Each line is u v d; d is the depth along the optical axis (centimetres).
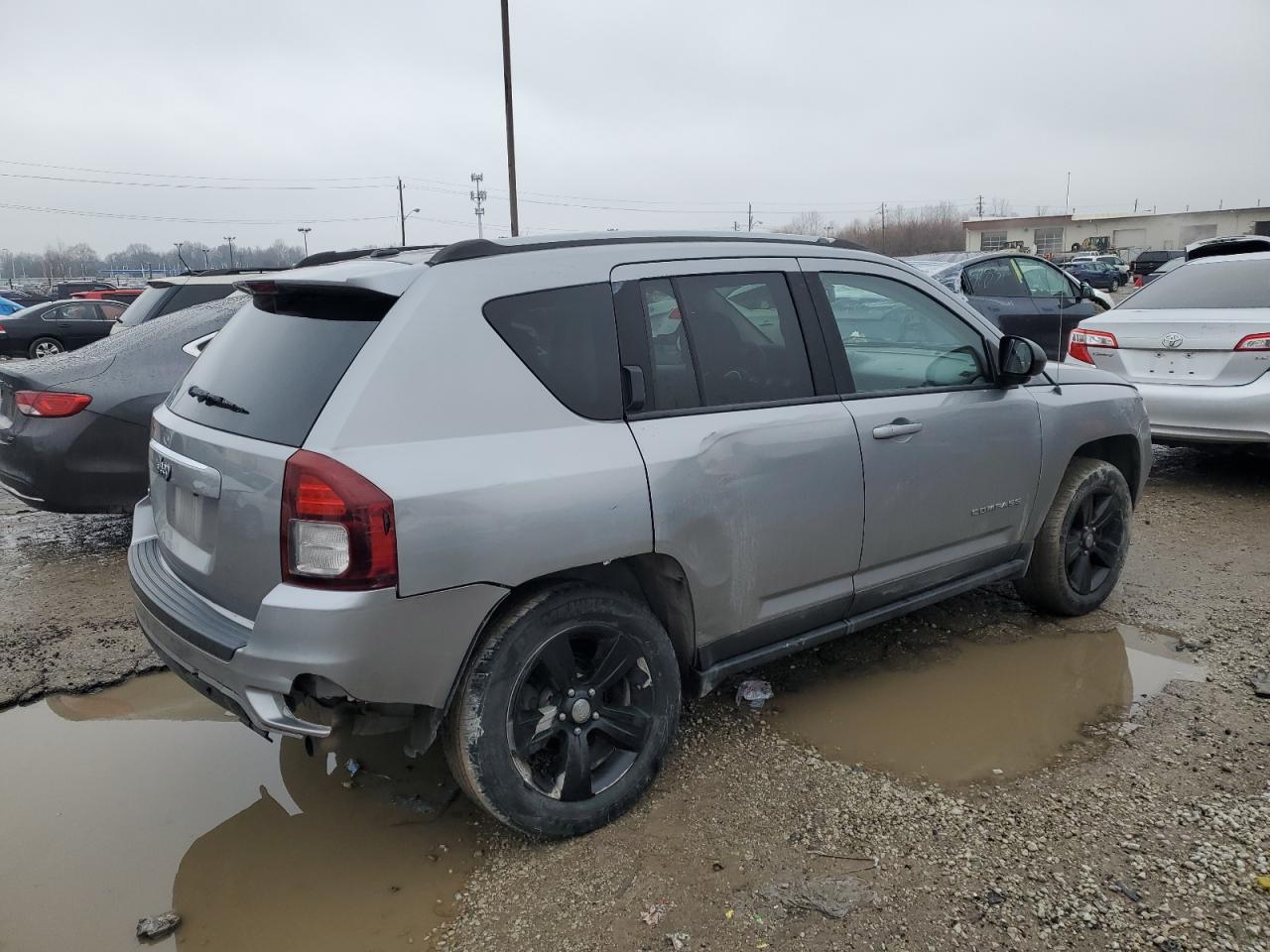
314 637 233
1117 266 4588
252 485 247
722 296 315
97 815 300
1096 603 440
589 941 237
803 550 323
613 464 272
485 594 251
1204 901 242
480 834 287
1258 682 364
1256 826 273
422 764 331
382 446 241
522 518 254
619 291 291
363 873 270
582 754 278
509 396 262
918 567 366
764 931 237
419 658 245
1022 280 1088
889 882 254
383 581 234
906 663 396
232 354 293
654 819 287
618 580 303
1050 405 404
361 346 251
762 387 317
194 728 357
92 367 540
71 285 3341
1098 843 268
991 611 450
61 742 346
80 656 411
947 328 379
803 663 398
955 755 321
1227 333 609
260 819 298
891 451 342
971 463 370
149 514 345
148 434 539
